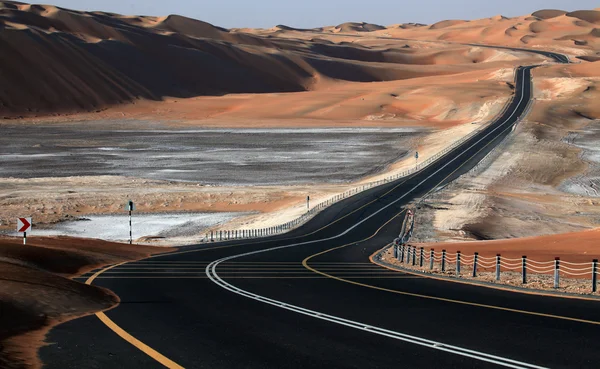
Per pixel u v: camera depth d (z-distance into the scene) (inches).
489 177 3841.0
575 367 448.5
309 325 615.5
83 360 462.3
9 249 1133.7
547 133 5556.1
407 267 1323.8
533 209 2947.8
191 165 4557.1
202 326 607.5
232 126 7194.9
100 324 605.9
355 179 4067.4
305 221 2659.9
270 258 1517.0
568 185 3747.5
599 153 4692.4
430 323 624.7
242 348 511.5
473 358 476.1
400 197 3248.0
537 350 502.0
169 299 794.8
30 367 432.8
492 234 2410.2
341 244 1998.0
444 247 1792.6
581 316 658.8
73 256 1254.9
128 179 3875.5
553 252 1528.1
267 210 3122.5
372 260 1494.8
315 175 4185.5
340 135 6181.1
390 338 552.1
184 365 454.3
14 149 5315.0
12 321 575.8
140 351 495.5
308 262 1414.9
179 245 1985.7
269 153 5132.9
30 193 3282.5
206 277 1071.6
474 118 7126.0
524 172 4005.9
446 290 895.1
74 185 3627.0
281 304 755.4
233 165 4564.5
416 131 6343.5
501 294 847.7
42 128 7076.8
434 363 462.0
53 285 751.1
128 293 848.9
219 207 3166.8
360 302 772.6
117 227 2628.0
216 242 2054.6
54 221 2684.5
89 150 5305.1
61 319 623.2
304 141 5807.1
